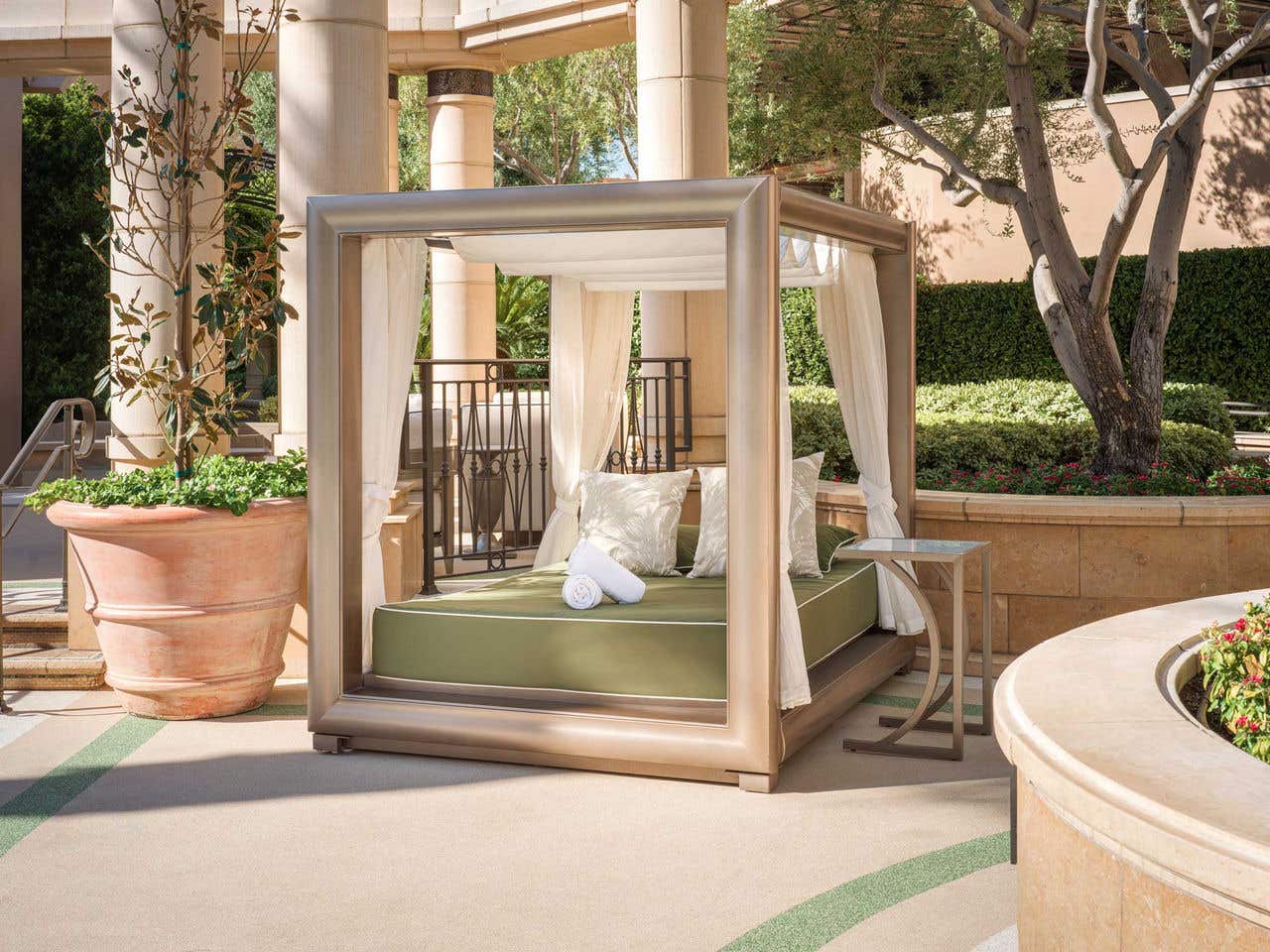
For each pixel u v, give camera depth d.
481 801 4.66
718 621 4.99
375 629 5.48
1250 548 6.41
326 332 5.28
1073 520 6.54
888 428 6.84
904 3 9.08
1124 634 3.56
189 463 5.94
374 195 5.23
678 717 4.93
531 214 4.99
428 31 10.93
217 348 7.03
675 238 5.73
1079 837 2.40
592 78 17.41
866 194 16.98
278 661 5.94
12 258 15.01
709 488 6.64
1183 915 2.09
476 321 11.55
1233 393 13.48
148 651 5.57
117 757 5.19
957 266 15.88
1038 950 2.60
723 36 8.20
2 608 6.47
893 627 6.64
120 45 6.91
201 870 3.97
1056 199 8.27
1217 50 16.52
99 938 3.47
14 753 5.24
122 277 6.83
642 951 3.37
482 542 9.81
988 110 10.93
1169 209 8.21
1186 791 2.20
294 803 4.63
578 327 7.40
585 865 4.01
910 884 3.83
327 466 5.29
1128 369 9.26
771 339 4.65
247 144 6.12
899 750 5.29
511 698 5.22
